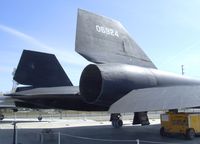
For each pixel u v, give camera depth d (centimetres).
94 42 1043
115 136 1473
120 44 1136
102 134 1562
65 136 1480
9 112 4547
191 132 1337
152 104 908
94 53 1026
